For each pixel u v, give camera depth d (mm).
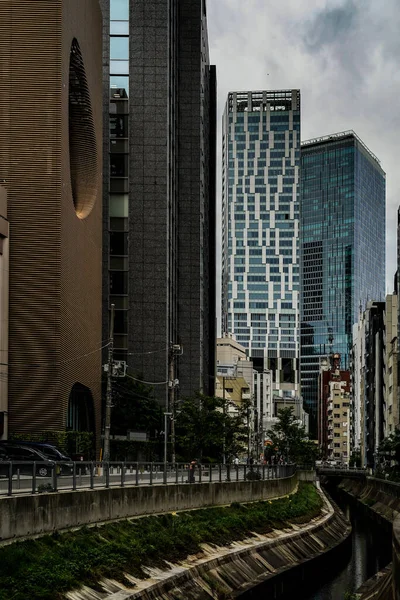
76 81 87312
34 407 73312
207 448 105125
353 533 95938
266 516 71625
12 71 75625
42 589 30984
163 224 131625
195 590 43469
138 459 101312
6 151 75250
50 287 74188
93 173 91938
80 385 84125
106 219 128000
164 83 133750
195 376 146000
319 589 58250
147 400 110562
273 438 167250
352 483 180625
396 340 166375
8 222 74188
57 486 38500
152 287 130125
